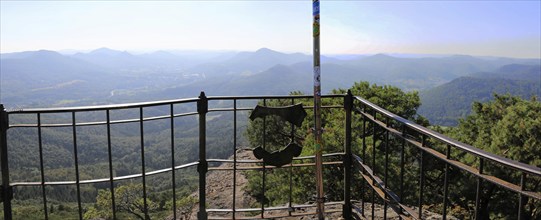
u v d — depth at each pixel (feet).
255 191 42.29
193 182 125.80
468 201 37.78
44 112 9.68
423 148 7.97
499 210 35.40
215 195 43.39
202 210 11.91
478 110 55.57
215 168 12.03
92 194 140.26
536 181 27.78
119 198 52.19
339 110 40.29
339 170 27.91
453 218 16.15
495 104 54.54
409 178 29.73
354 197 25.96
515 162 5.22
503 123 40.24
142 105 10.46
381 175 28.04
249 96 11.78
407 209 8.85
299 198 28.27
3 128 9.46
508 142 38.11
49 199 133.08
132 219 50.31
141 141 10.80
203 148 11.71
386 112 9.80
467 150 6.19
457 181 36.99
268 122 44.09
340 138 28.27
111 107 10.16
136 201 52.65
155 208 55.83
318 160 10.60
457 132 57.36
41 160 10.10
